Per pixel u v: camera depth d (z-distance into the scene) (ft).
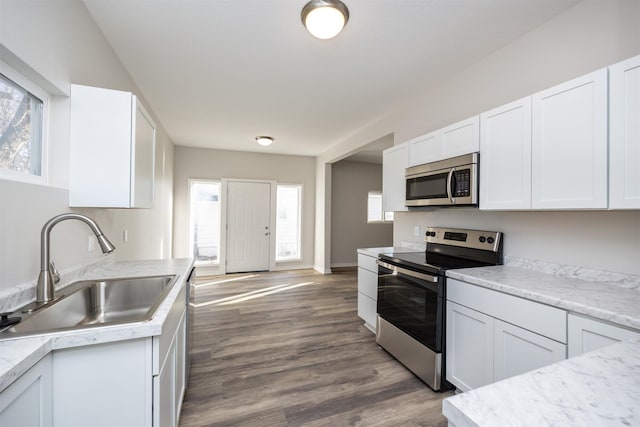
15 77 3.95
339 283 15.87
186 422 5.27
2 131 3.78
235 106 10.84
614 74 4.12
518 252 6.50
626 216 4.84
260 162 18.88
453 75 8.39
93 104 5.01
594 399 1.69
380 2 5.52
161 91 9.56
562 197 4.74
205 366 7.22
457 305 5.92
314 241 20.33
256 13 5.85
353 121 12.50
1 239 3.49
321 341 8.71
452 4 5.59
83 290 4.68
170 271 6.10
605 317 3.64
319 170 19.53
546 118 4.98
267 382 6.57
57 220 3.94
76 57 5.19
